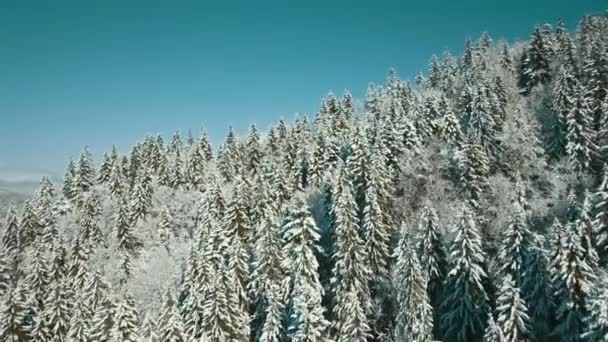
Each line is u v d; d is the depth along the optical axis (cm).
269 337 4056
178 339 4541
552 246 3844
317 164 7606
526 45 10306
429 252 4594
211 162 9800
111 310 4934
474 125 6925
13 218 8175
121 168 10244
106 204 8975
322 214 6391
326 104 10381
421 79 11556
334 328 4562
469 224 4344
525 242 4150
